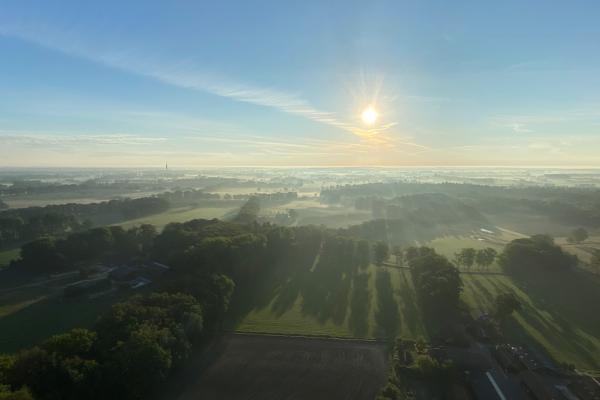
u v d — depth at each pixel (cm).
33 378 6812
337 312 11981
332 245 17450
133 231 19112
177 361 8444
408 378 8550
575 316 11794
